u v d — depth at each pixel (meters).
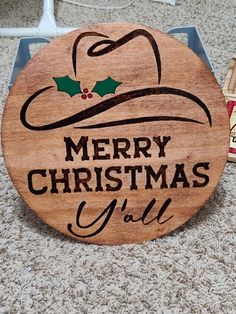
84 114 0.44
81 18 0.91
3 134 0.44
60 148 0.45
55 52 0.42
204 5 0.95
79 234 0.48
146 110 0.44
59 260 0.48
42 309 0.43
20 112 0.44
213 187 0.47
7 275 0.46
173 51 0.43
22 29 0.85
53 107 0.44
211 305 0.43
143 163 0.46
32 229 0.51
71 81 0.43
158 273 0.46
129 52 0.42
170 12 0.93
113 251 0.48
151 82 0.43
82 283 0.46
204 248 0.48
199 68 0.43
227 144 0.45
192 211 0.48
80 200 0.47
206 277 0.46
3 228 0.51
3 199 0.54
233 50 0.80
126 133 0.45
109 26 0.42
